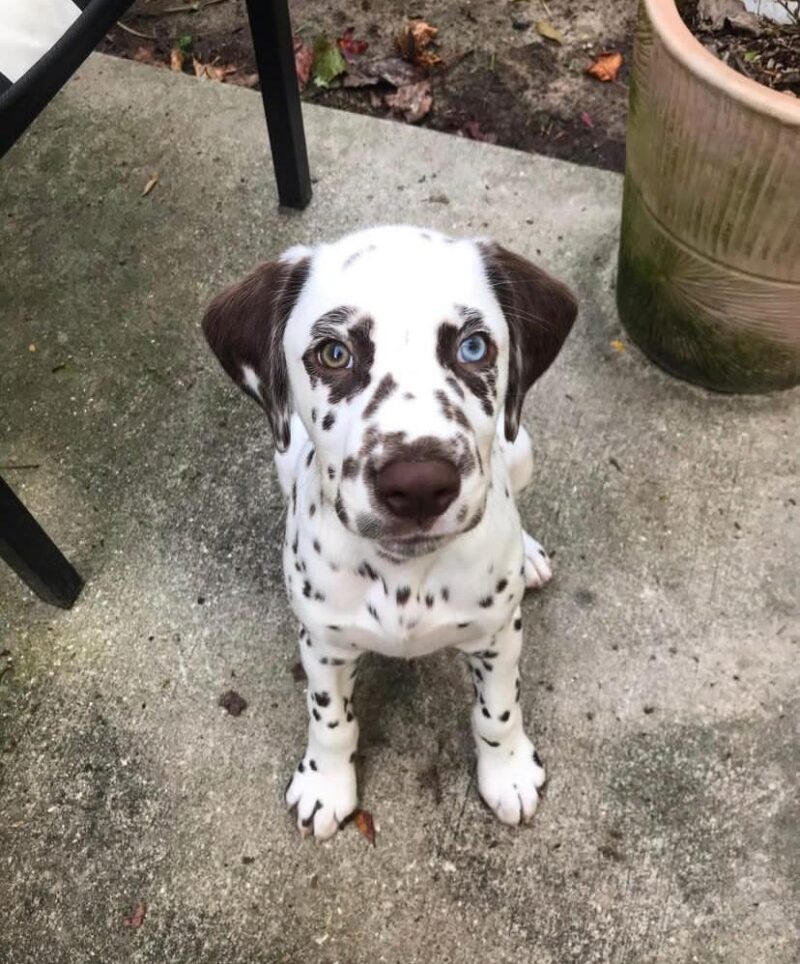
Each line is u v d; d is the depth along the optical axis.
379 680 0.66
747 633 0.68
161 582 0.71
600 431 0.77
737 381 0.77
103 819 0.61
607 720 0.64
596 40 1.07
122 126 0.99
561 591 0.70
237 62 1.07
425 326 0.42
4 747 0.64
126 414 0.80
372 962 0.56
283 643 0.68
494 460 0.52
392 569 0.48
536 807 0.61
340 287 0.43
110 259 0.90
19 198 0.94
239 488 0.75
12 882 0.59
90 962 0.57
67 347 0.84
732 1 0.73
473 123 1.01
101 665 0.68
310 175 0.94
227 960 0.56
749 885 0.58
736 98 0.59
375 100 1.03
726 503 0.73
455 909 0.58
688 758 0.62
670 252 0.72
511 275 0.48
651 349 0.80
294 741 0.64
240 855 0.60
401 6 1.11
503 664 0.55
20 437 0.79
